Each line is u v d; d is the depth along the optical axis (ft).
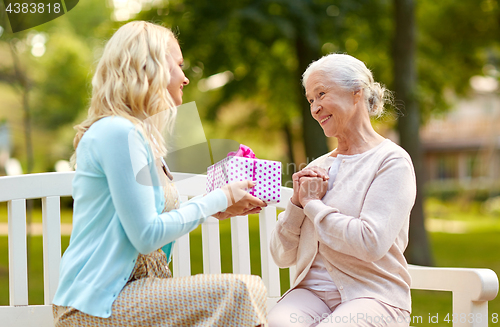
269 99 36.32
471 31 34.01
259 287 5.21
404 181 6.07
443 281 6.73
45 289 6.88
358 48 30.83
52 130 50.08
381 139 6.68
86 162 5.37
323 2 25.22
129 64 5.63
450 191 77.51
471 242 36.32
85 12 41.55
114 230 5.27
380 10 27.81
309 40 24.34
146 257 5.49
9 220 6.84
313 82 6.57
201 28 26.66
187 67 27.55
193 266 22.58
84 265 5.28
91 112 5.79
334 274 6.21
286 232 6.68
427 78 33.91
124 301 5.13
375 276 6.06
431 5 33.60
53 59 42.09
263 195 6.27
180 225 5.30
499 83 44.78
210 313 5.09
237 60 29.58
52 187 6.98
